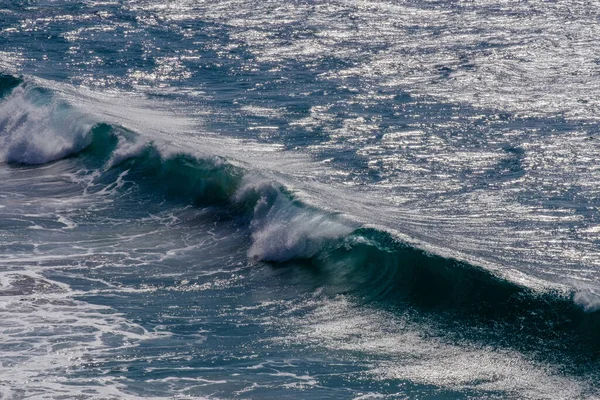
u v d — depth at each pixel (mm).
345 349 46875
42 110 94000
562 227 62812
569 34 149750
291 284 56312
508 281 50719
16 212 70250
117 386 42156
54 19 162625
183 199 73188
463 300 50781
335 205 65500
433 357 45812
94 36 147875
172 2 182875
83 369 43781
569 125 91750
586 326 46594
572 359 44781
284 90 111062
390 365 44969
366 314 51594
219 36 148250
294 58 131000
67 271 57656
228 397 41375
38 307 51531
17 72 114062
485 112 98125
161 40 145000
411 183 73750
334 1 186375
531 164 78125
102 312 51250
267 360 45406
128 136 84312
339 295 54094
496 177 74875
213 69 124188
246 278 57594
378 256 55969
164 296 54250
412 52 134750
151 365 44500
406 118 96062
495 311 49406
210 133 90750
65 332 48094
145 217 69875
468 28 156000
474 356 45781
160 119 96812
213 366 44594
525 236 61250
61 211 71000
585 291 48719
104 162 82875
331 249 58531
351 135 89562
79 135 87438
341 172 76938
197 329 49344
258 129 92312
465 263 52812
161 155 79312
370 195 70750
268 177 70125
